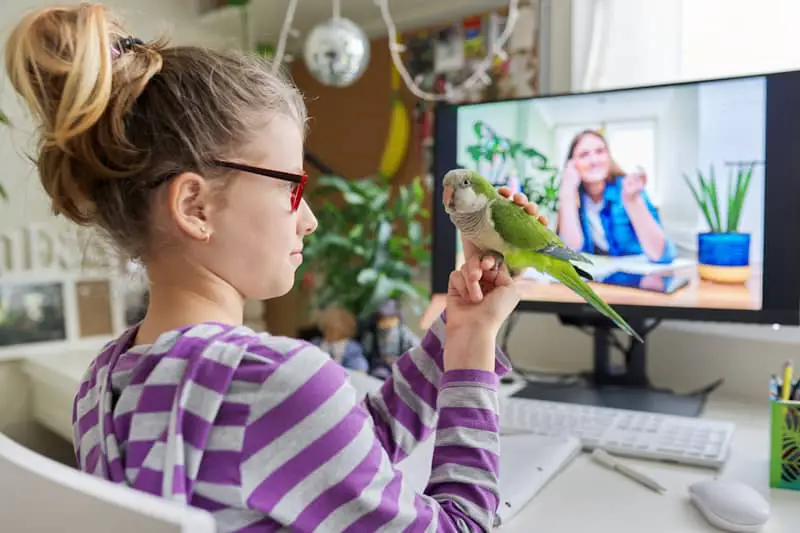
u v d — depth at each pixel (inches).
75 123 17.2
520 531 23.8
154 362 17.6
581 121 38.9
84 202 19.6
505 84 55.5
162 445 16.3
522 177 40.6
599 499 26.6
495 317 21.9
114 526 13.1
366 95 69.2
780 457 27.1
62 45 17.9
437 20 61.1
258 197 19.3
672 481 28.2
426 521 17.6
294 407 16.6
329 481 16.7
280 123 20.0
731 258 35.5
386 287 49.5
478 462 19.5
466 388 20.6
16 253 56.1
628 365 42.8
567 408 36.3
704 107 35.8
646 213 37.5
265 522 16.7
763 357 40.6
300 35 70.7
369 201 53.1
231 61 20.0
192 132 18.2
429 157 62.2
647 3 45.9
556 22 50.3
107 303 60.1
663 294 37.4
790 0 40.6
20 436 56.7
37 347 56.7
